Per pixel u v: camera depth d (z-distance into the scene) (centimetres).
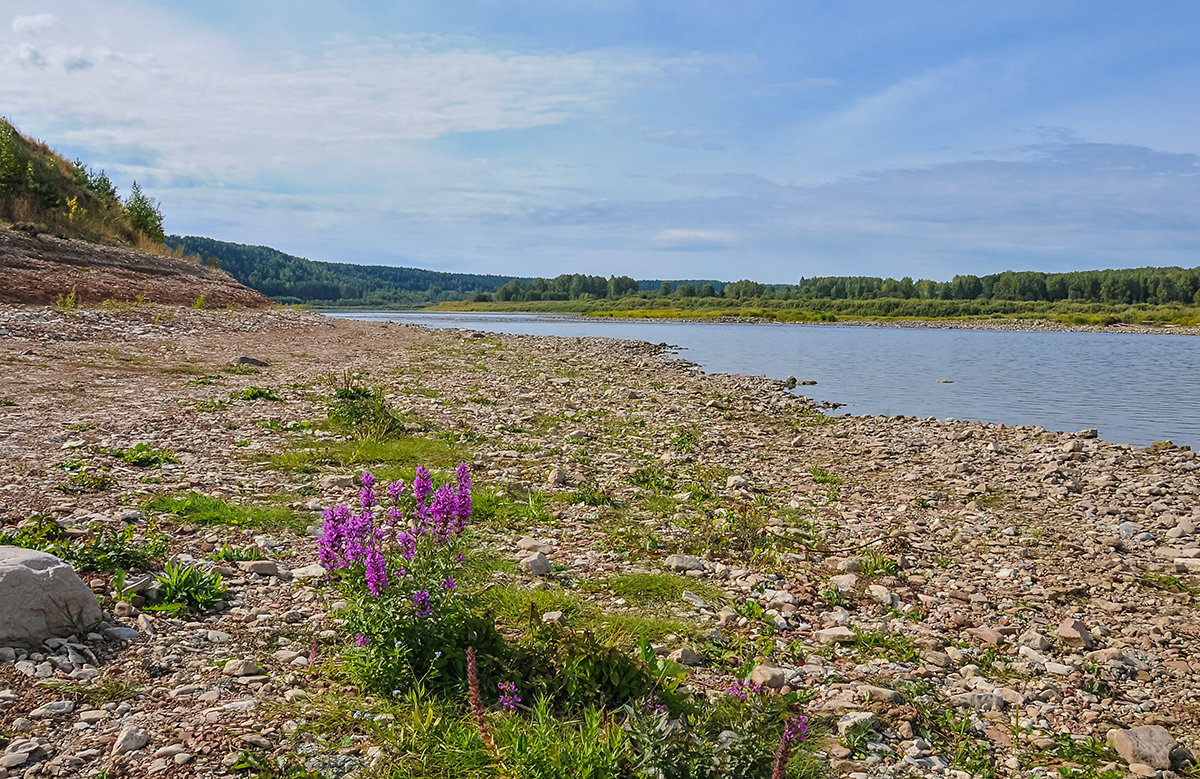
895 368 4303
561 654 584
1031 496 1375
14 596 573
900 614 824
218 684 553
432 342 3919
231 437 1342
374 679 552
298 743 485
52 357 2005
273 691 549
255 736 484
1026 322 13262
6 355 1939
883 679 662
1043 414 2591
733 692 566
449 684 554
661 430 1833
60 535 773
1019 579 952
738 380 3078
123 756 458
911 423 2153
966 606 861
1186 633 805
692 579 875
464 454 1397
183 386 1814
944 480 1486
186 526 867
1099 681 684
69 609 596
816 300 17938
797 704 588
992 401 2909
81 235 4162
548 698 536
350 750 482
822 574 937
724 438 1792
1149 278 17425
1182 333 10175
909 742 556
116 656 579
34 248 3472
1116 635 797
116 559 733
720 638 721
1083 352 5909
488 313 15912
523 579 827
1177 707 648
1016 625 809
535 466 1360
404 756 477
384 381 2284
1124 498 1373
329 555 604
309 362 2583
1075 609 864
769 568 940
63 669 550
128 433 1290
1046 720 617
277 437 1377
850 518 1188
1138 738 566
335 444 1365
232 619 664
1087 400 2961
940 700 634
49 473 1005
